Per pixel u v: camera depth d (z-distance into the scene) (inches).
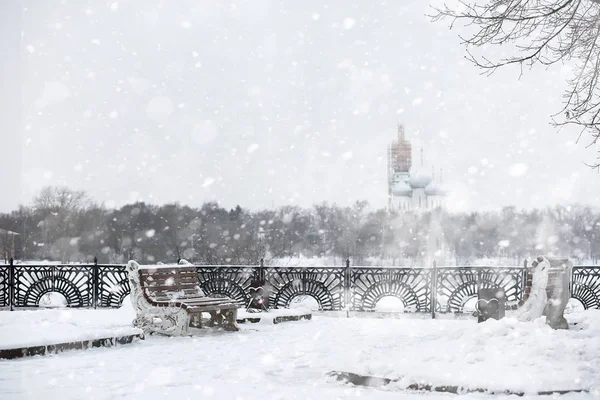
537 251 3019.2
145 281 425.7
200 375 282.4
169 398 236.1
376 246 2935.5
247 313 523.2
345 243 2674.7
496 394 238.2
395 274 597.9
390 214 3193.9
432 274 589.3
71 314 509.0
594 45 401.7
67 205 2010.3
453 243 3216.0
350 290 603.2
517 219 3174.2
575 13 384.8
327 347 366.6
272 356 334.6
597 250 2790.4
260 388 255.4
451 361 270.2
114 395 239.8
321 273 608.1
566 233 2859.3
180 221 1855.3
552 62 383.2
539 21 382.9
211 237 1620.3
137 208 1979.6
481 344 284.2
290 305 609.9
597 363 260.1
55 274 621.0
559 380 242.7
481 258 3134.8
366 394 244.5
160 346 371.2
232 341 394.6
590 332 307.9
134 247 1939.0
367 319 535.2
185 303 415.5
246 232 1689.2
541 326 314.2
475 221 3262.8
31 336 344.8
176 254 1820.9
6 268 620.1
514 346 277.0
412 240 3139.8
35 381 264.8
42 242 1968.5
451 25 378.9
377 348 318.0
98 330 376.5
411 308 594.2
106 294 615.2
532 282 420.8
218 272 611.2
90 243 1980.8
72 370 291.3
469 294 590.2
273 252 1599.4
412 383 251.4
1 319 453.4
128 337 381.4
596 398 230.1
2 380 266.7
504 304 459.8
